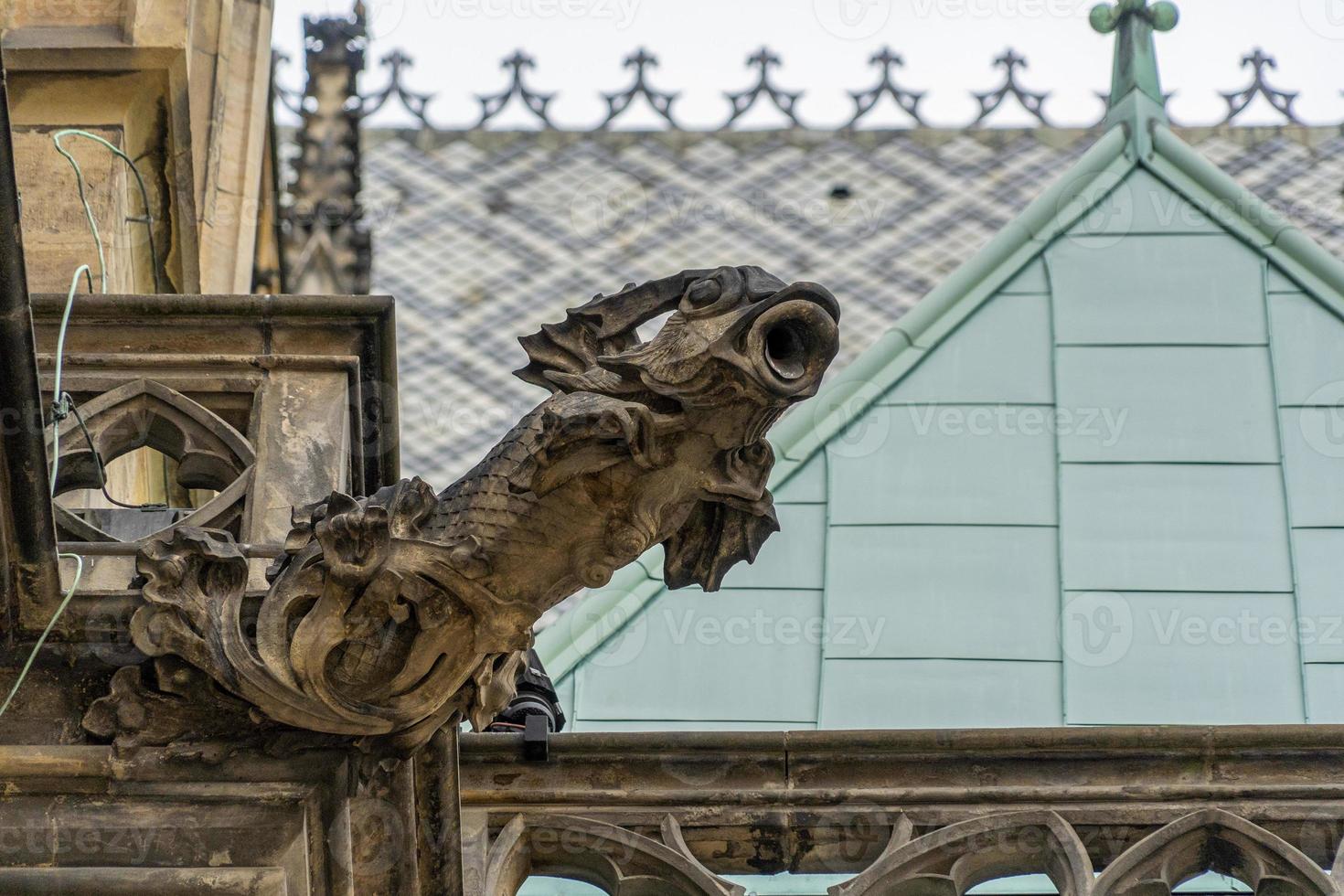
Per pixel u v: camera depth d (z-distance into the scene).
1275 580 16.72
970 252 26.20
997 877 13.48
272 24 19.06
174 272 16.84
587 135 27.86
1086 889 13.06
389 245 26.27
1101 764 13.69
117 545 11.80
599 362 10.90
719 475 11.02
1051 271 19.42
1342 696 15.88
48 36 16.30
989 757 13.71
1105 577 16.77
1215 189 20.02
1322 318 18.94
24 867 10.87
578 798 13.61
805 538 17.11
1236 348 18.75
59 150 14.63
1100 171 20.30
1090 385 18.42
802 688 16.09
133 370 13.12
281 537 12.32
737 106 28.31
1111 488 17.47
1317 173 26.59
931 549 17.05
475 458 22.61
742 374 10.72
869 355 18.58
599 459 10.84
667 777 13.70
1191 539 17.03
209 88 17.58
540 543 10.97
